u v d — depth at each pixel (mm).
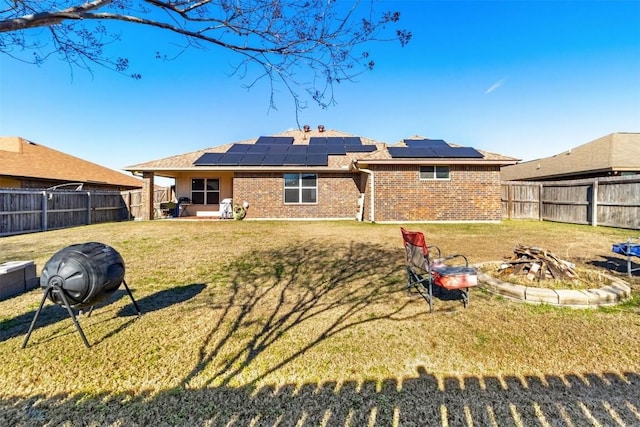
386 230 10914
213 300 4098
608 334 3014
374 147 16859
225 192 17234
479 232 10164
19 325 3303
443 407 2047
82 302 2965
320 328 3246
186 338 3023
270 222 13836
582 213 12172
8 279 4234
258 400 2131
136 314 3611
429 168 13258
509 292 4027
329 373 2436
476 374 2408
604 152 16906
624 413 1974
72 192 12734
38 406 2074
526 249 4871
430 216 13281
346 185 15469
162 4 2596
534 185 14438
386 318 3482
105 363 2578
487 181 13328
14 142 18453
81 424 1911
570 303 3725
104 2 2545
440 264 4109
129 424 1912
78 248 3100
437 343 2889
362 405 2076
